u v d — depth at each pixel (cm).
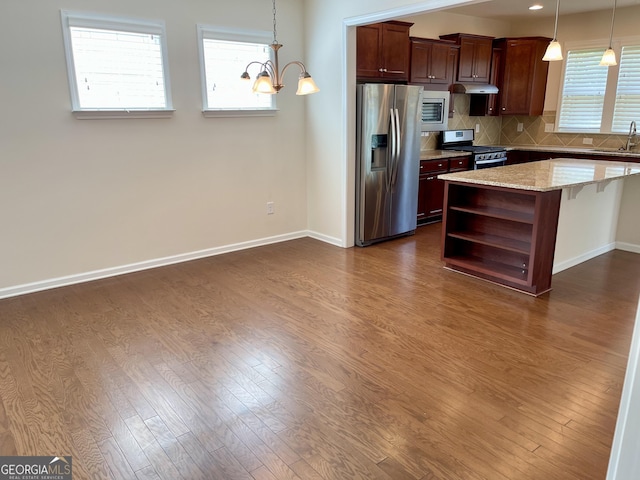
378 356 275
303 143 526
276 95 490
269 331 308
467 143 695
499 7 601
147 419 220
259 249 501
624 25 595
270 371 260
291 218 538
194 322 322
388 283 395
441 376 253
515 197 383
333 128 487
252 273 423
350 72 460
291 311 339
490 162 657
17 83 344
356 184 495
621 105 615
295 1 482
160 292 378
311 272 425
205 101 440
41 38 348
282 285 392
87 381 251
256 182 496
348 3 437
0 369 263
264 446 201
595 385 244
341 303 353
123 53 388
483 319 323
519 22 702
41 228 373
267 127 491
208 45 435
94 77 378
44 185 369
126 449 200
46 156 365
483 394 237
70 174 379
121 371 261
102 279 408
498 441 202
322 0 464
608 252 475
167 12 404
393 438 205
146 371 261
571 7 592
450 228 422
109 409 227
